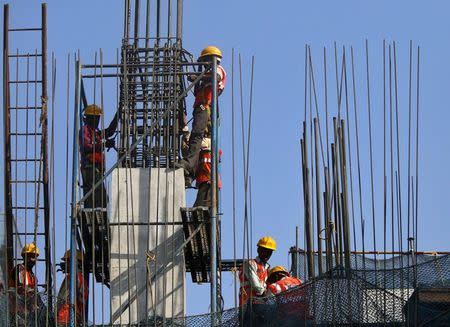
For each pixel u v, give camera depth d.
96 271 52.44
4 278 47.19
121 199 50.50
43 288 49.50
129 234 50.19
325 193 46.78
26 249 48.53
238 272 48.66
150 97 52.38
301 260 51.97
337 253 45.88
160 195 50.47
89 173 51.50
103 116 48.69
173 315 48.72
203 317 46.06
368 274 44.16
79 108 50.69
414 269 43.75
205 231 50.34
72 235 49.12
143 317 49.25
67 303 47.66
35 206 49.25
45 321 46.94
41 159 50.25
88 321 48.41
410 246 44.16
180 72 51.56
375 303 43.62
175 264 49.66
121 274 49.75
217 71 51.94
